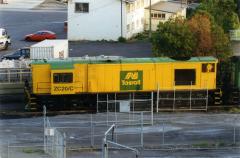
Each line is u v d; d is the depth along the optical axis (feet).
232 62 166.81
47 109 153.48
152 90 156.35
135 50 221.66
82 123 139.85
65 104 153.99
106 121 140.67
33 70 151.94
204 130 134.62
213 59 157.69
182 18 183.62
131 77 155.33
